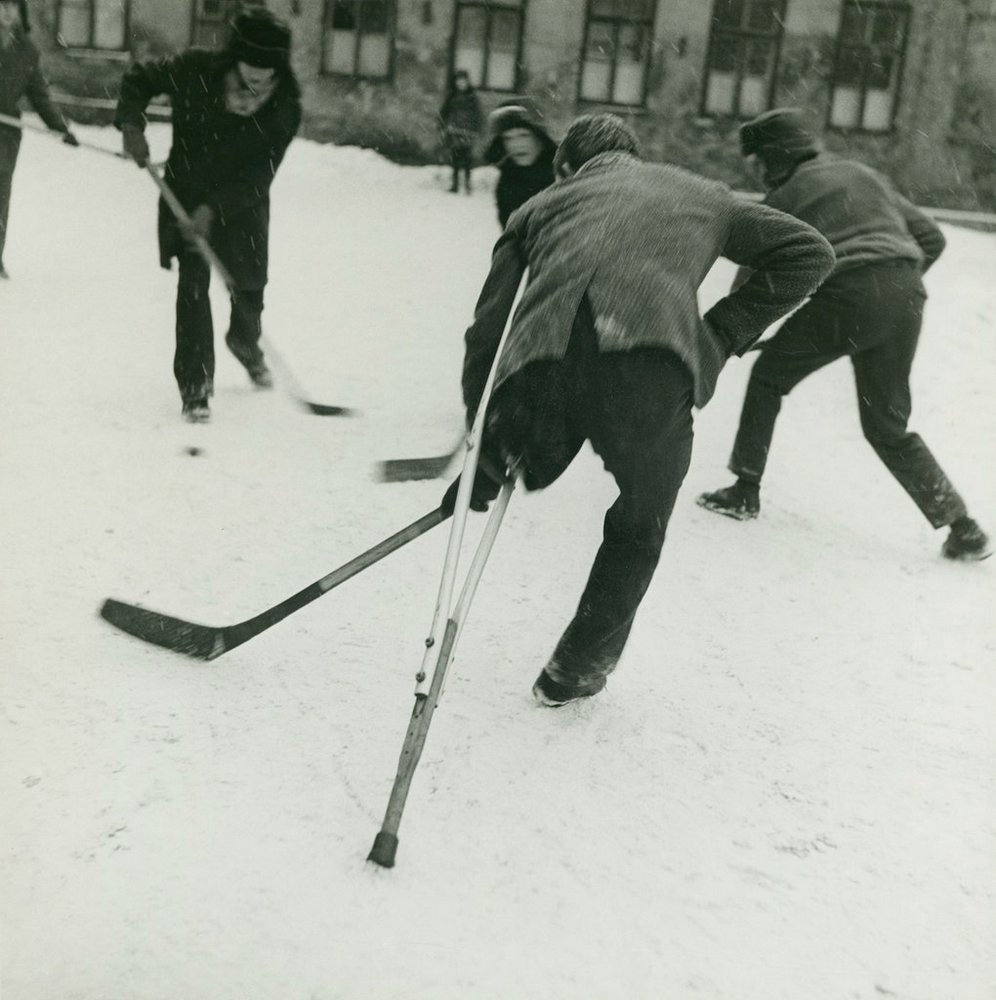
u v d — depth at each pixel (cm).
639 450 292
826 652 385
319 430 564
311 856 254
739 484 507
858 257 468
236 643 326
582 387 291
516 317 302
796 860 271
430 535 445
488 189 1809
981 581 462
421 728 261
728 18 1991
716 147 2011
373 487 490
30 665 320
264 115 543
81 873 244
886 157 1988
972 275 1128
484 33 2017
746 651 380
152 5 2033
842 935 247
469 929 238
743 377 797
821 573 454
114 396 589
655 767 303
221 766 283
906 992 232
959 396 782
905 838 283
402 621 371
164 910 236
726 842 275
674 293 289
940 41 1958
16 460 481
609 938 239
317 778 282
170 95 542
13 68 781
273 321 829
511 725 314
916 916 254
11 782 269
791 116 502
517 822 274
